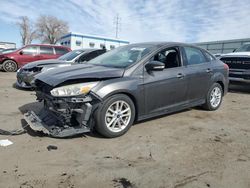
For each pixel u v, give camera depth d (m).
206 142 4.21
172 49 5.21
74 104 3.92
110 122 4.19
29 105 6.29
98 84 4.05
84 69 4.42
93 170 3.21
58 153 3.62
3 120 5.04
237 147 4.05
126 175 3.12
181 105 5.30
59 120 4.08
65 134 3.88
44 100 4.45
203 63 5.84
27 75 8.00
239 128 4.99
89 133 4.39
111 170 3.22
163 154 3.72
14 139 4.05
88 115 3.96
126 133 4.47
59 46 14.53
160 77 4.75
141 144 4.04
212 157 3.66
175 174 3.17
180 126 4.97
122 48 5.53
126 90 4.23
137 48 5.15
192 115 5.77
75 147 3.84
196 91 5.58
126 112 4.38
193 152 3.81
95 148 3.83
